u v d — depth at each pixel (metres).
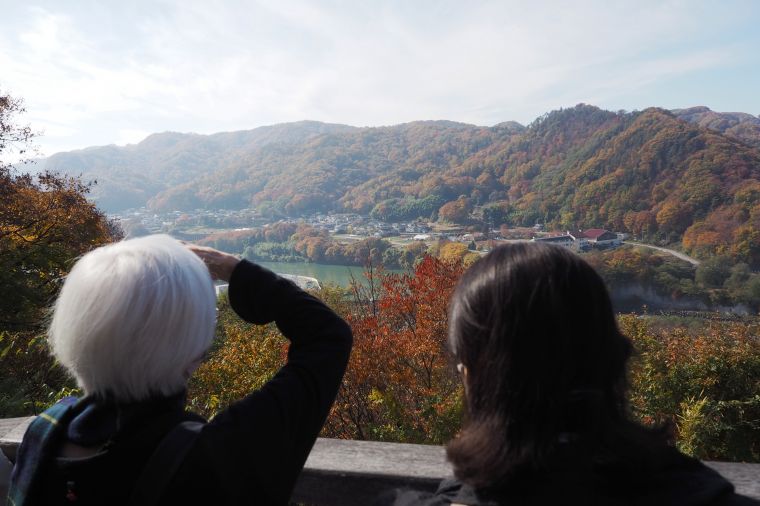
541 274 0.59
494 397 0.57
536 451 0.54
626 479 0.54
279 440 0.73
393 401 7.16
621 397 0.62
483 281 0.63
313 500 1.17
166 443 0.68
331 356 0.84
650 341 8.80
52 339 0.73
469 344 0.62
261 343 8.95
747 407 6.57
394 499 0.67
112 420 0.71
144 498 0.65
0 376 3.96
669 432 0.64
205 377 8.44
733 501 0.55
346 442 1.26
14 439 1.36
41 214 11.51
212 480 0.67
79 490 0.66
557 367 0.56
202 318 0.73
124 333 0.65
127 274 0.69
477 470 0.56
